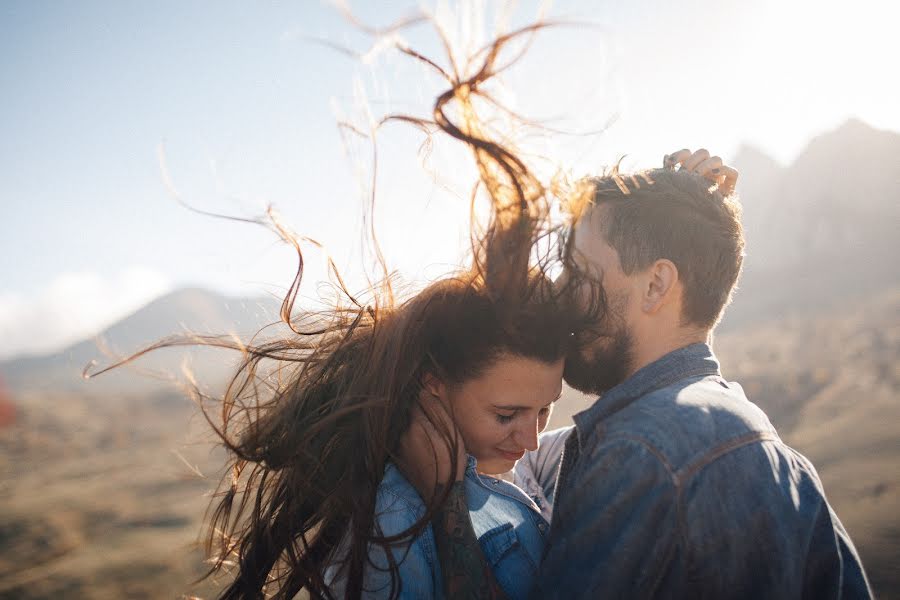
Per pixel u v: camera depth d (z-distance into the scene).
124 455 31.38
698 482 1.20
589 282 1.40
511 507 1.56
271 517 1.57
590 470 1.33
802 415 19.83
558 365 1.38
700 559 1.19
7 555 14.95
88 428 46.41
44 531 16.41
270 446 1.50
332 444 1.49
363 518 1.35
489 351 1.33
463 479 1.42
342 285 1.53
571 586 1.30
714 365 1.48
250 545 1.58
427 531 1.39
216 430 1.50
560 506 1.40
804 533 1.24
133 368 1.48
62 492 21.77
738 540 1.18
